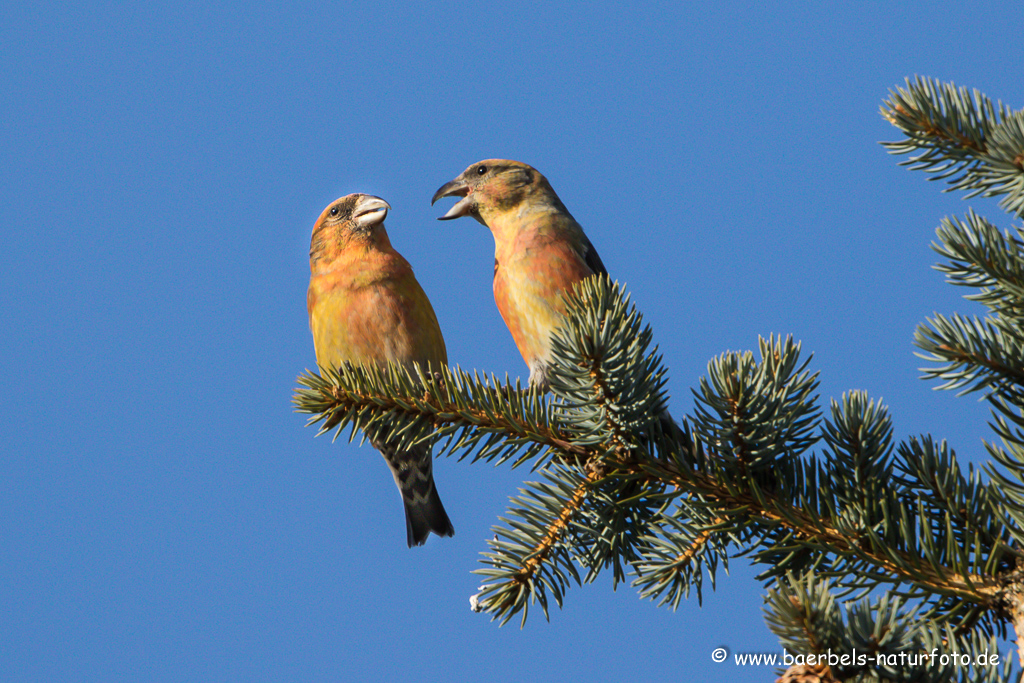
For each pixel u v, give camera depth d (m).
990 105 4.91
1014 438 4.69
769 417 4.95
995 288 4.77
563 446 5.91
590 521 5.48
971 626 4.57
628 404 5.23
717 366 5.03
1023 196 4.36
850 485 5.01
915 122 4.93
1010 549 4.49
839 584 4.72
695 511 5.24
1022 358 4.70
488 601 5.36
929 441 5.16
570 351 5.06
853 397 5.16
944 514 5.03
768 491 5.27
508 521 5.48
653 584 5.16
